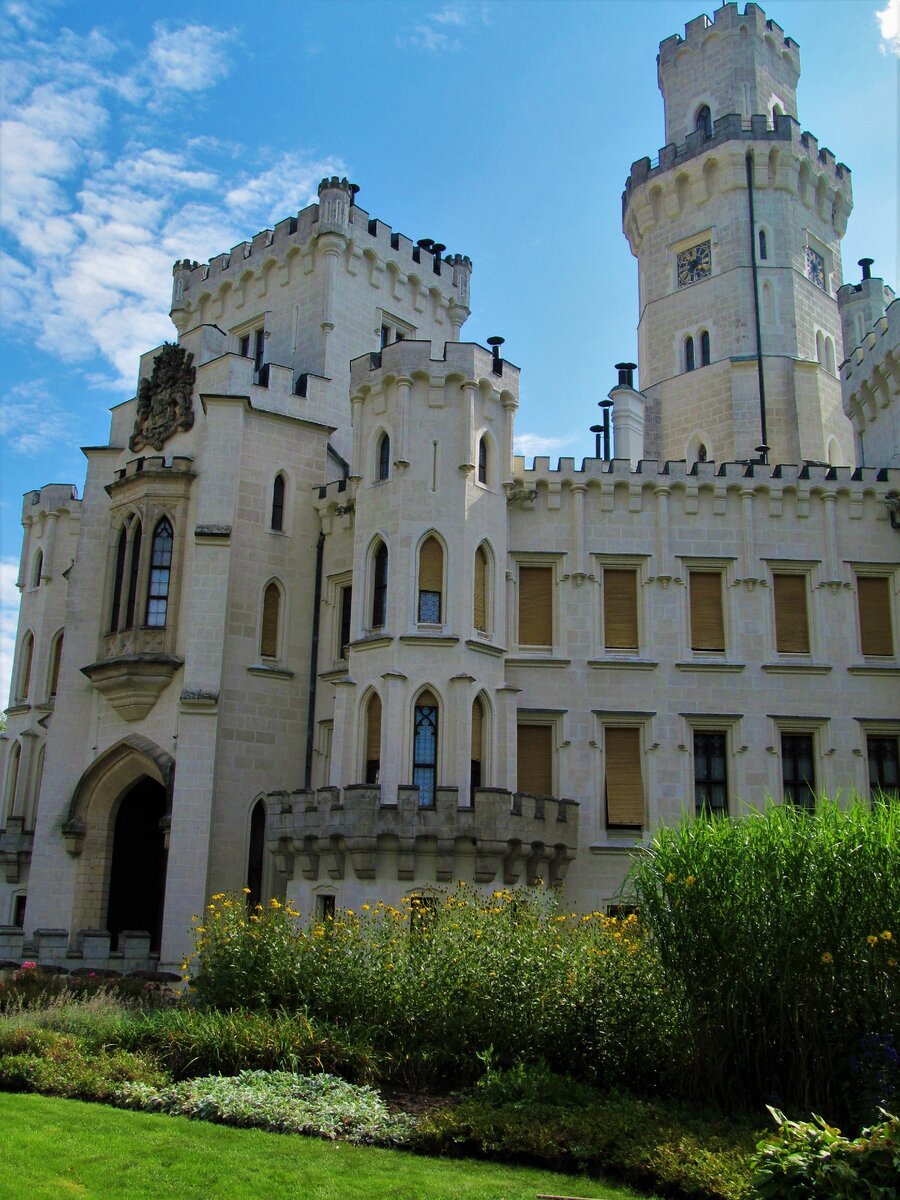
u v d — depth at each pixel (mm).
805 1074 17453
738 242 51812
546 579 38031
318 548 39969
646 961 19984
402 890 31125
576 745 36469
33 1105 17250
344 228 47406
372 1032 20594
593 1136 15812
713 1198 13898
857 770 36656
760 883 18047
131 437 41250
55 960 32500
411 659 33969
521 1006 20078
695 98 56125
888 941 17266
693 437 51156
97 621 40344
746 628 37562
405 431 35656
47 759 39188
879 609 38312
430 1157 15914
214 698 35656
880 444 42750
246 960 23062
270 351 48812
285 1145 15891
